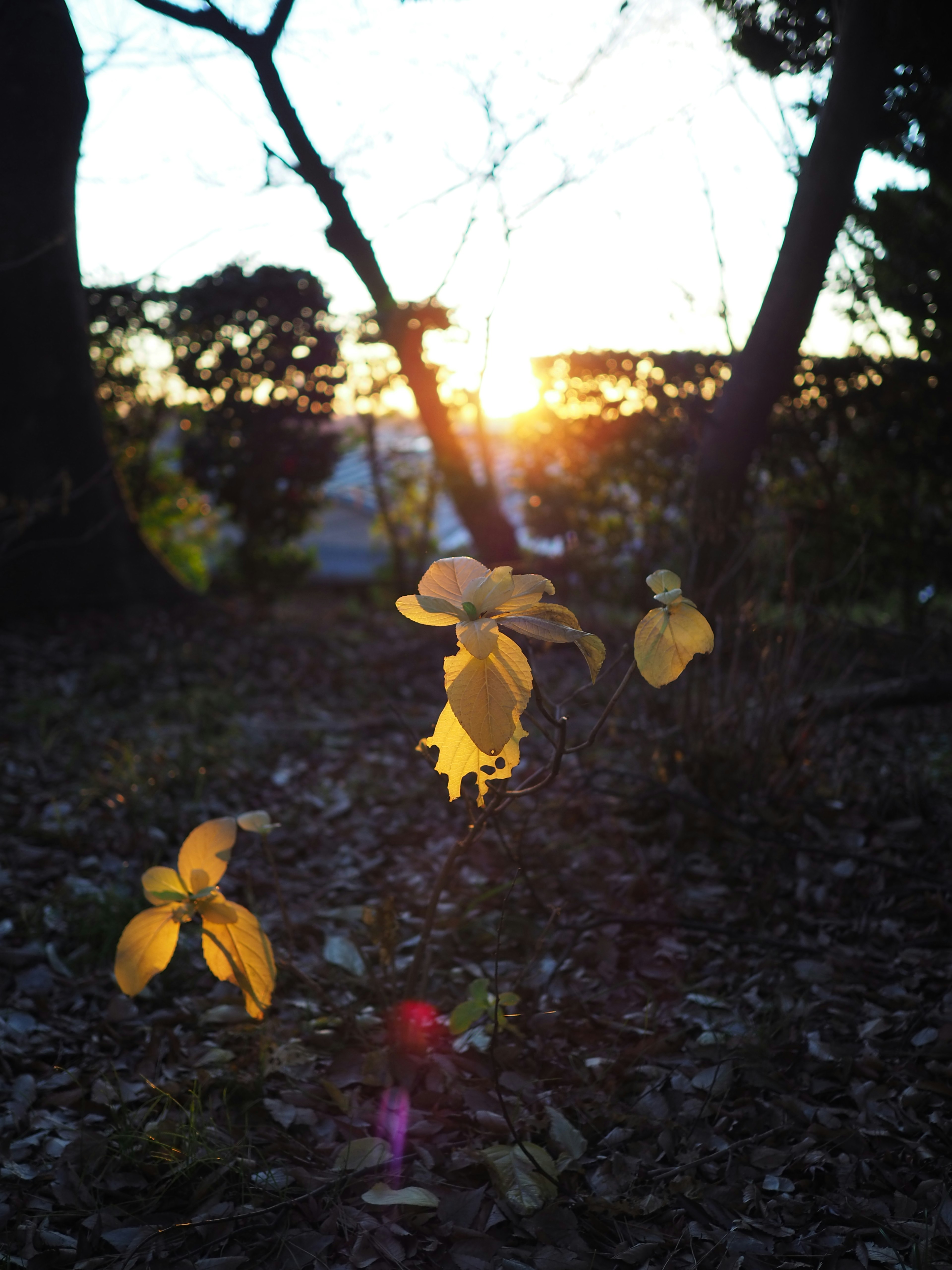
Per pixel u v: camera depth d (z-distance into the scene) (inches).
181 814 152.2
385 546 466.9
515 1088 83.9
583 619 209.5
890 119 183.8
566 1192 72.2
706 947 109.1
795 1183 72.9
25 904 120.6
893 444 249.4
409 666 260.2
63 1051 92.0
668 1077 85.2
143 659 258.2
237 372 354.3
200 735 193.3
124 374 364.2
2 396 282.5
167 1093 81.7
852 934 110.7
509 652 53.7
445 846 141.0
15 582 291.4
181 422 381.7
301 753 189.3
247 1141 76.6
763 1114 80.8
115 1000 99.1
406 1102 81.7
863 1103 81.5
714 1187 72.1
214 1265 65.0
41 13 254.5
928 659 204.2
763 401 203.8
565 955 102.2
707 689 142.6
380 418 400.2
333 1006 94.7
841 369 245.0
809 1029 92.9
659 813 140.2
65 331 284.7
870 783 152.2
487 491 319.6
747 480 215.8
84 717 203.8
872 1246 66.3
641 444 282.5
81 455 297.4
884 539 249.3
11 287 273.1
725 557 177.8
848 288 220.8
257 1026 95.0
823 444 258.4
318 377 357.4
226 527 479.2
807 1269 64.4
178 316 339.9
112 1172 74.2
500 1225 69.0
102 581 303.1
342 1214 69.5
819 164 184.5
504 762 57.2
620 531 289.6
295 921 118.3
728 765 138.5
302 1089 84.2
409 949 109.2
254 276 339.3
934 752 169.5
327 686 241.8
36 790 161.6
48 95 260.7
